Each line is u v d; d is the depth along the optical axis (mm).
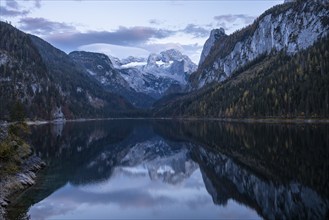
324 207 45188
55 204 50250
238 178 66375
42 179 66312
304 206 46094
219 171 75312
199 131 183750
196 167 83250
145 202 53406
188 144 130625
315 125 165750
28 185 59375
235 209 47812
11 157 63000
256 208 47469
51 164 85000
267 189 55969
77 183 65312
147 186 64875
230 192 57000
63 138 151625
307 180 57500
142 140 151375
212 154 100500
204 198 54750
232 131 163500
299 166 67375
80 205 50844
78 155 103812
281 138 111938
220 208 48781
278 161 75062
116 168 85125
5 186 53375
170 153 111438
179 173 77250
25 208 47500
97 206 50656
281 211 45062
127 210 48969
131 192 60000
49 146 119438
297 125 173000
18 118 139500
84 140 147750
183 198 55500
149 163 93812
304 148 87000
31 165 72938
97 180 69500
